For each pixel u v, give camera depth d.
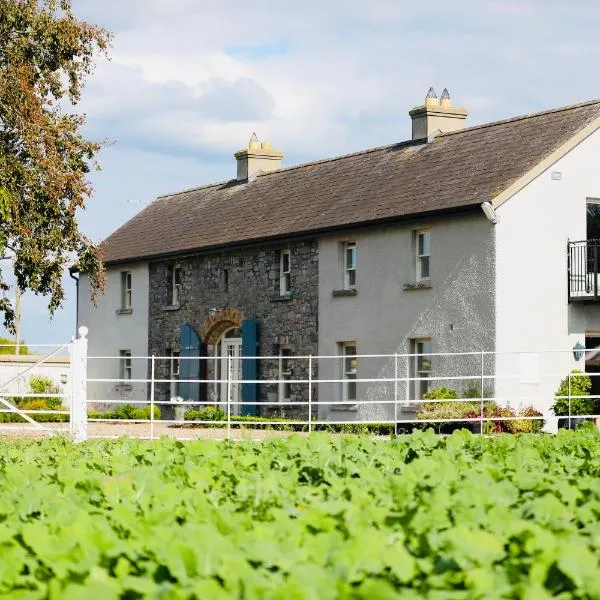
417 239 30.98
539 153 29.70
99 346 43.66
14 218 31.17
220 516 6.31
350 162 37.12
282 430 28.94
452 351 29.52
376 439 14.12
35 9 32.34
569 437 13.47
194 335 38.22
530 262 29.00
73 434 21.84
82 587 4.39
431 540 5.62
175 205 44.31
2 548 5.29
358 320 32.28
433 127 34.97
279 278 35.34
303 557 5.23
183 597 4.48
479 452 11.75
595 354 29.62
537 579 4.83
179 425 33.12
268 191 39.34
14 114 31.20
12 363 38.94
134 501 7.70
